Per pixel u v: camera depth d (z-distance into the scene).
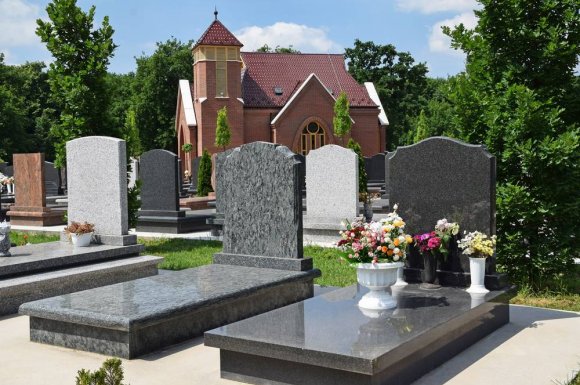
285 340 5.54
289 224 9.02
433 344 6.00
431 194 7.99
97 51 14.39
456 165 7.80
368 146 48.53
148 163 18.55
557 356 6.38
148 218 18.42
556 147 8.77
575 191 9.06
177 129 50.91
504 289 7.61
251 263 9.28
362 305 6.70
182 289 7.78
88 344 6.80
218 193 9.74
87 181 11.46
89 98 14.30
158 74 60.03
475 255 7.53
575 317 7.97
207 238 16.89
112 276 10.39
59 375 6.00
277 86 47.69
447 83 10.16
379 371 5.06
